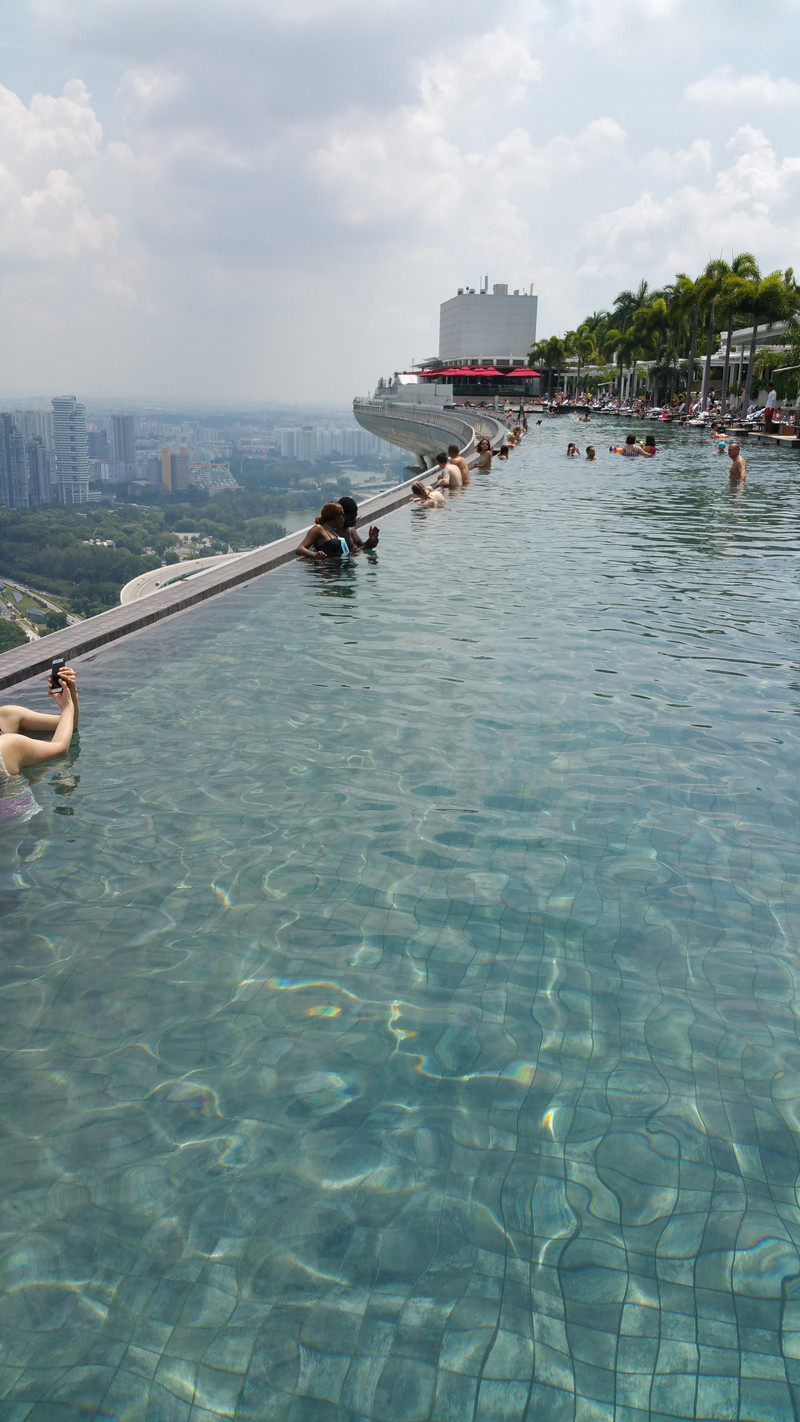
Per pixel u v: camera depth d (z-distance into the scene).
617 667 6.60
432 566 10.79
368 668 6.57
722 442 29.48
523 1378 1.72
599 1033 2.72
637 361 71.19
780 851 3.85
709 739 5.16
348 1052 2.64
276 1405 1.68
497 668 6.57
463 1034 2.72
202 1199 2.12
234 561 10.54
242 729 5.32
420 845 3.89
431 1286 1.92
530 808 4.25
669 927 3.29
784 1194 2.15
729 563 11.06
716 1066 2.59
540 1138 2.32
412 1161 2.24
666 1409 1.67
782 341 52.22
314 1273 1.94
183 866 3.72
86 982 2.96
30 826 4.09
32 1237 2.03
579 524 14.52
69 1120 2.38
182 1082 2.51
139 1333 1.82
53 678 5.08
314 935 3.23
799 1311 1.86
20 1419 1.66
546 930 3.26
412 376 100.81
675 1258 1.98
